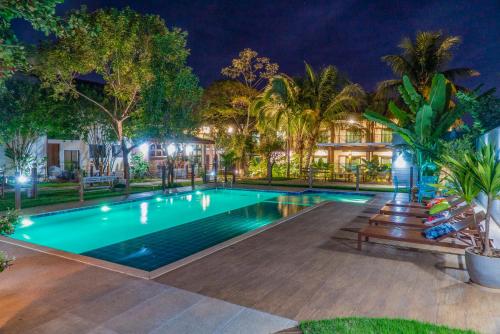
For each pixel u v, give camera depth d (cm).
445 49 1955
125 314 329
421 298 364
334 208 964
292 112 2038
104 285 402
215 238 759
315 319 318
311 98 2053
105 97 1736
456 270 452
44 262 484
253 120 2806
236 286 399
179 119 1481
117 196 1247
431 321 313
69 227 873
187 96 1475
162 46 1398
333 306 346
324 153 2636
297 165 2148
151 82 1423
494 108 1255
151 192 1366
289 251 543
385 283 408
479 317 321
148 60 1404
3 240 600
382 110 2186
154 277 428
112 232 819
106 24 1298
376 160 2103
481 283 390
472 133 1279
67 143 1872
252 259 503
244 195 1484
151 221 952
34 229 854
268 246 573
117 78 1446
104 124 1711
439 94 1057
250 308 342
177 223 924
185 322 313
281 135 2288
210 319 319
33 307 344
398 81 2066
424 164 1055
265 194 1474
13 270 451
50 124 1484
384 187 1560
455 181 448
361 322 306
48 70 1320
